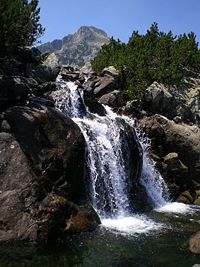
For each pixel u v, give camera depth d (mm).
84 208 16203
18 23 20641
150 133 28359
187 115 34906
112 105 30109
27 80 22734
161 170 27484
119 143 21781
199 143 29594
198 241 13570
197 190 28672
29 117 15898
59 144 16219
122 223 17359
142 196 22375
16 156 14445
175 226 17422
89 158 19000
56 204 14172
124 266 11797
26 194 13617
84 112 24234
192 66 41438
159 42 39562
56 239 13422
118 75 34875
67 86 24438
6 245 12180
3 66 21516
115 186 20422
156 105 33031
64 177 15984
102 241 14023
